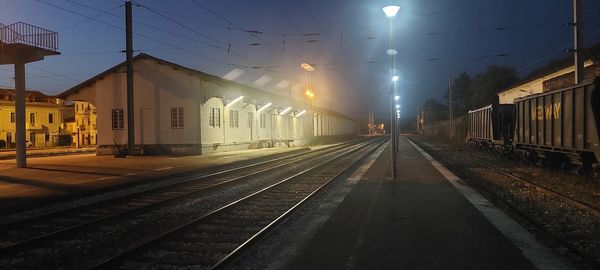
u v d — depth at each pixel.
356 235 8.06
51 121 75.00
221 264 6.43
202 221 9.91
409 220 9.26
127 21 29.38
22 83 22.30
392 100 16.70
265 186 16.80
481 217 9.49
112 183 16.08
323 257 6.77
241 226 9.78
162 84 32.19
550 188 14.41
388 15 16.22
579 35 19.33
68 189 14.59
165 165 23.47
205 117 32.47
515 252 6.86
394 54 16.55
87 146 64.19
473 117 39.25
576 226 8.93
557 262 6.38
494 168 21.66
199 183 17.62
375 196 12.60
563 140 17.53
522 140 22.95
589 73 27.89
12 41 20.84
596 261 6.36
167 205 12.54
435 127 89.00
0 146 62.97
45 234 8.53
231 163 24.95
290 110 53.62
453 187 14.24
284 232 8.73
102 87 32.97
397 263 6.38
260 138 44.44
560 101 17.73
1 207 11.33
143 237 8.98
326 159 30.59
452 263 6.34
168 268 6.82
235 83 39.56
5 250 7.58
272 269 6.28
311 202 12.13
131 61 29.66
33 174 19.22
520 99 23.06
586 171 16.45
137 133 32.38
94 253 7.82
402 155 31.95
